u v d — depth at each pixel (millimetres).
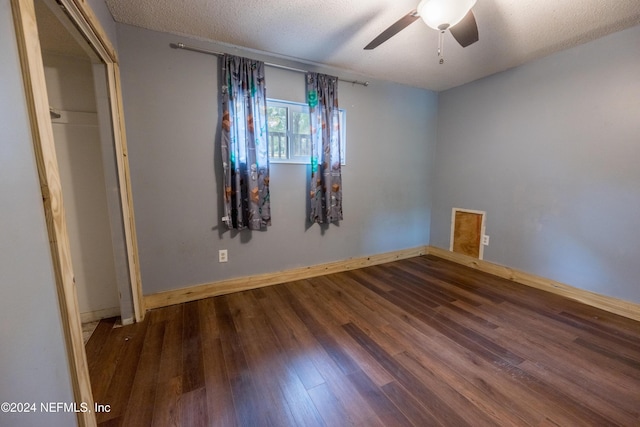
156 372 1578
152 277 2312
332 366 1633
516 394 1422
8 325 597
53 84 1955
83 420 931
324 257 3154
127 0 1756
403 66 2852
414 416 1294
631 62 2096
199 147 2377
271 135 2721
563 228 2570
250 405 1355
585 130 2373
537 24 2031
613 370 1595
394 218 3645
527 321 2145
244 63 2402
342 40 2307
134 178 2172
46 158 797
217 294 2582
